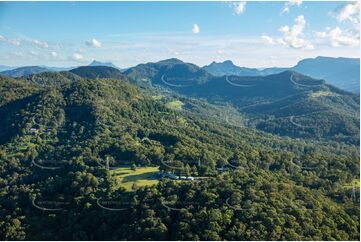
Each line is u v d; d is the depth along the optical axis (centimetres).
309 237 10975
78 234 13112
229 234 10962
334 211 12406
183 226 11456
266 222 11219
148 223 12006
